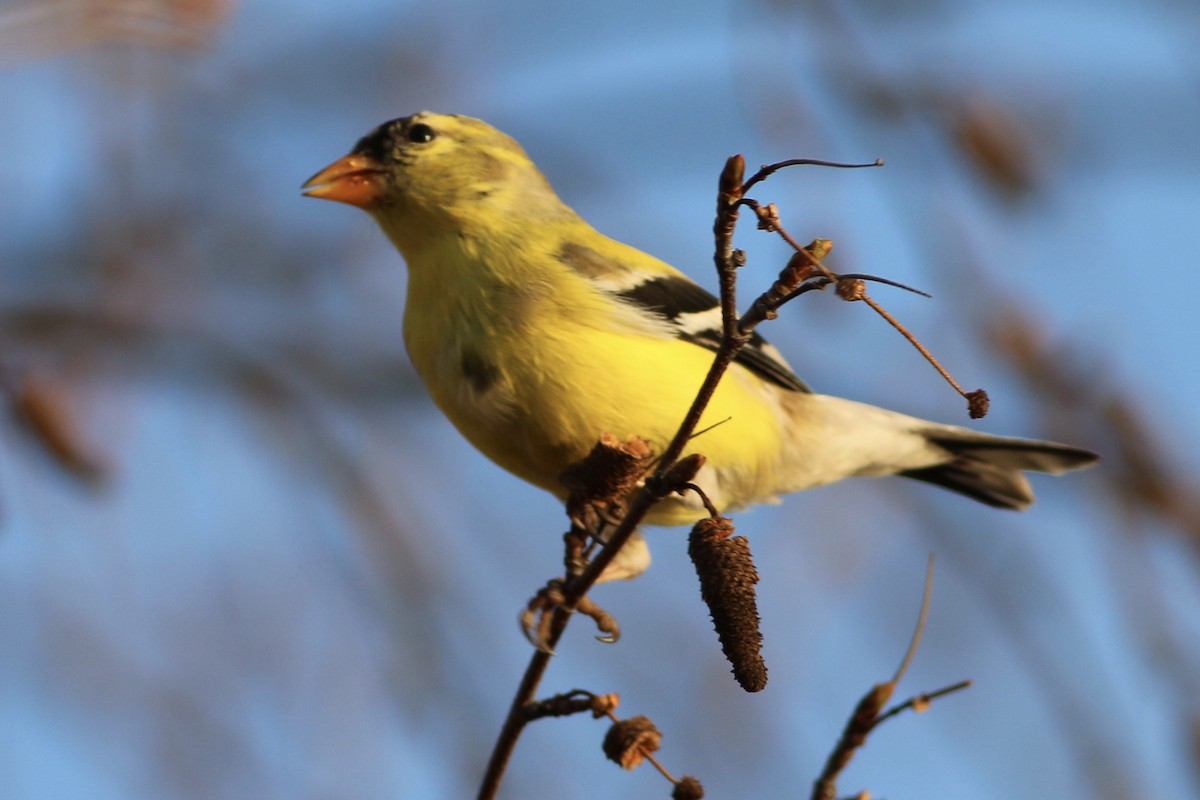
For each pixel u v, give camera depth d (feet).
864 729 22.26
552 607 23.21
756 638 20.06
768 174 18.10
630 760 20.57
